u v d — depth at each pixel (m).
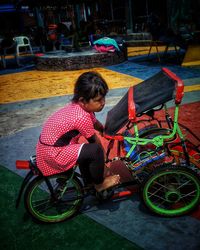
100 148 2.42
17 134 4.96
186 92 6.50
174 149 2.87
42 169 2.47
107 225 2.64
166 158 2.75
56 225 2.71
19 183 3.47
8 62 14.45
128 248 2.35
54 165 2.41
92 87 2.24
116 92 7.07
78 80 2.33
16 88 8.55
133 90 2.95
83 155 2.37
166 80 2.60
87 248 2.40
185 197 2.84
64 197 3.01
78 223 2.70
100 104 2.34
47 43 15.42
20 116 5.94
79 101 2.34
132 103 2.41
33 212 2.68
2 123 5.61
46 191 3.23
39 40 15.80
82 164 2.60
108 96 6.79
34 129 5.12
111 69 10.05
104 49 10.82
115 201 2.97
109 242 2.43
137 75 8.75
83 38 13.75
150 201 2.63
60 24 14.84
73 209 2.77
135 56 12.59
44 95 7.45
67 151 2.37
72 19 11.74
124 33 17.72
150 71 9.12
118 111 2.79
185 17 13.82
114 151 4.00
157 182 2.63
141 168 2.61
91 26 13.70
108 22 18.11
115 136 2.55
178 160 2.75
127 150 2.84
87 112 2.37
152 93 2.59
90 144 2.42
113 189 2.77
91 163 2.42
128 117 2.49
